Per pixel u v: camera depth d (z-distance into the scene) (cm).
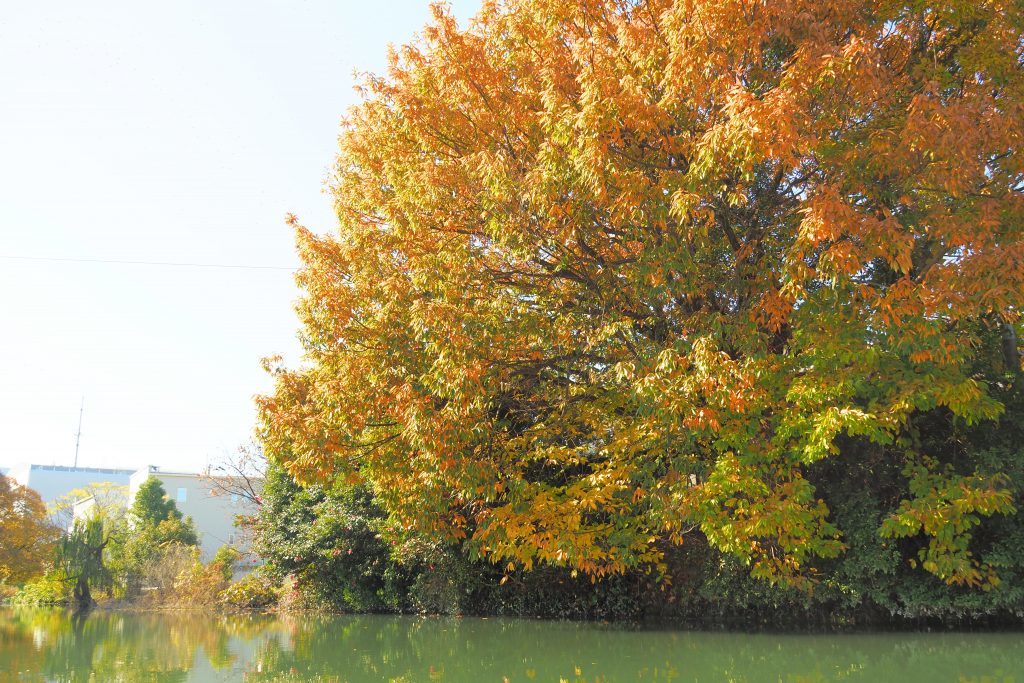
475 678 809
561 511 1131
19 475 8394
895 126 928
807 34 955
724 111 847
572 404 1280
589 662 890
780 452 1024
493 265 1202
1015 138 939
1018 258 857
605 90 910
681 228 975
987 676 729
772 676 763
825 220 862
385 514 1814
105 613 2403
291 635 1361
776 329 1012
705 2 897
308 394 1280
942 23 1058
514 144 1142
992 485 994
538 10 1091
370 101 1301
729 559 1215
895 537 1067
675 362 956
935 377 944
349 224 1303
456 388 1033
